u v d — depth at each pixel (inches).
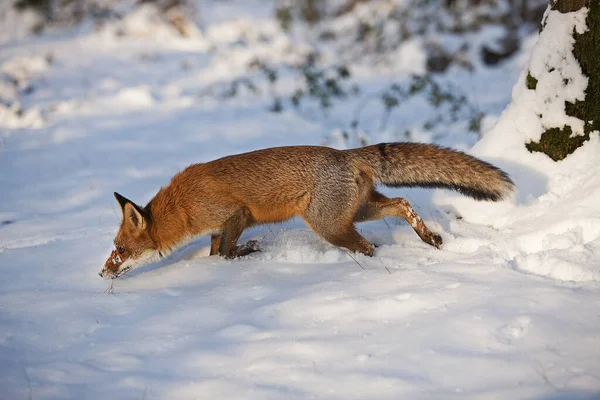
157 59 1057.5
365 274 300.8
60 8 1288.1
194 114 775.1
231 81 909.2
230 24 1206.9
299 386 215.6
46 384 231.8
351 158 349.1
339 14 1194.6
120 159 610.9
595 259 279.0
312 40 1128.8
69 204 500.4
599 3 334.6
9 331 277.3
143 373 234.7
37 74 934.4
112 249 381.4
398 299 265.0
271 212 352.2
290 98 828.6
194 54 1089.4
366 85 884.0
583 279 267.0
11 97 831.1
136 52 1091.9
